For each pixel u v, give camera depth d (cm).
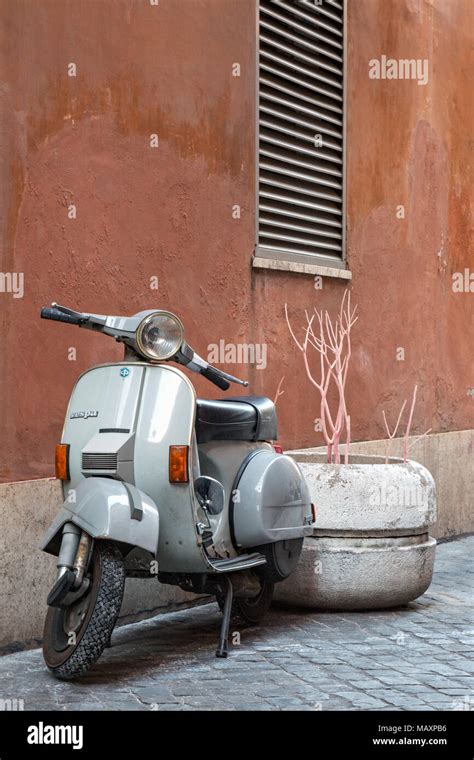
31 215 586
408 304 990
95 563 498
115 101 645
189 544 526
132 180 658
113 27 644
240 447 594
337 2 894
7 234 571
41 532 587
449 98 1080
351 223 905
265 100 801
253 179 777
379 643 597
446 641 605
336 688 506
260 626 635
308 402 832
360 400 909
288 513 597
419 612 683
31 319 586
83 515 492
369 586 665
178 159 698
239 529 578
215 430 568
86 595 503
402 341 978
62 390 607
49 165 598
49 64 598
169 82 691
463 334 1099
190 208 709
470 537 1062
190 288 708
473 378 1118
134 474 518
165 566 538
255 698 487
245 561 569
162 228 683
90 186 626
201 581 554
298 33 845
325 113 878
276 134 813
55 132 602
